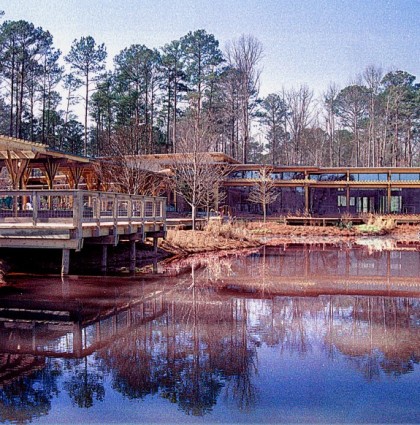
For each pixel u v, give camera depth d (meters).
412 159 66.12
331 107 63.31
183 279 13.69
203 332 7.94
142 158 27.39
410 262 18.88
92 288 11.65
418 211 41.22
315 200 42.69
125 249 17.45
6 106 44.47
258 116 56.84
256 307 10.01
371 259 19.89
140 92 49.09
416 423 4.77
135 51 48.50
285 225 34.84
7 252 14.70
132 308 9.68
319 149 63.50
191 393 5.41
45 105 46.22
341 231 33.56
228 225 27.25
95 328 8.09
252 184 38.62
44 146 17.05
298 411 5.01
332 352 6.94
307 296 11.39
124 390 5.49
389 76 60.69
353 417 4.89
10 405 5.07
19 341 7.30
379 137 61.66
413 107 57.75
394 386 5.69
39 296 10.57
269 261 18.88
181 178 30.23
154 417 4.84
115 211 13.80
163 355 6.71
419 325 8.58
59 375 5.93
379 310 9.84
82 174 26.03
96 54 45.66
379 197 42.09
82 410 4.96
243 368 6.24
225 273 15.18
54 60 43.56
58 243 12.16
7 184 29.38
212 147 41.69
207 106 51.69
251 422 4.76
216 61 51.25
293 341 7.49
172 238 21.72
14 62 39.97
